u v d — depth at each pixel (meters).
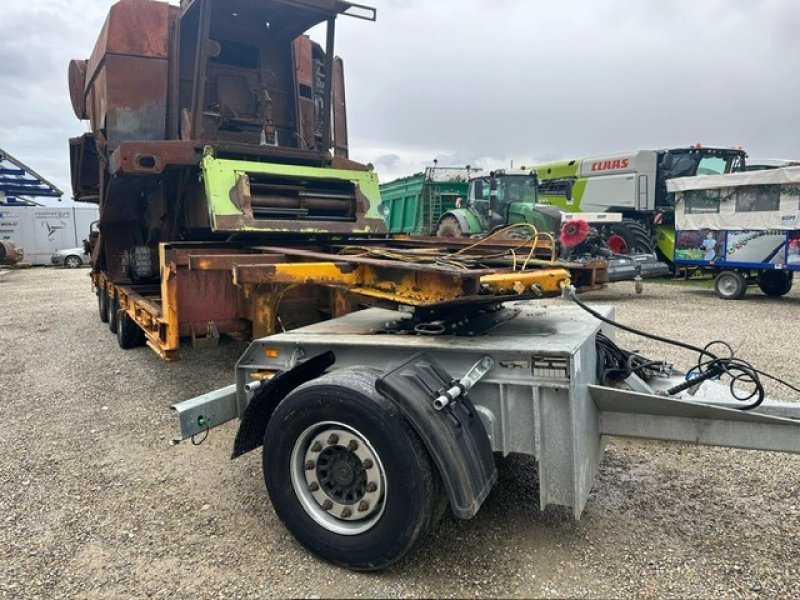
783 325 8.77
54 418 4.84
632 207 16.42
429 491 2.46
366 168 6.33
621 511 3.17
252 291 4.65
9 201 28.88
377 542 2.54
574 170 18.16
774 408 2.78
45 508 3.29
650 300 12.02
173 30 6.39
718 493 3.38
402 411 2.42
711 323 8.97
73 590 2.56
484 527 3.00
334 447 2.69
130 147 5.22
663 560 2.71
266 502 3.32
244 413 2.95
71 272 23.88
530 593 2.48
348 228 5.84
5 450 4.15
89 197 8.75
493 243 4.87
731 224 12.12
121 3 6.14
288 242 5.61
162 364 6.53
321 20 6.42
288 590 2.53
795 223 11.17
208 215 5.64
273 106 6.82
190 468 3.80
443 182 19.53
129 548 2.88
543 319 3.47
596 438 2.75
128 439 4.34
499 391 2.62
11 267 26.61
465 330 3.06
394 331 3.19
